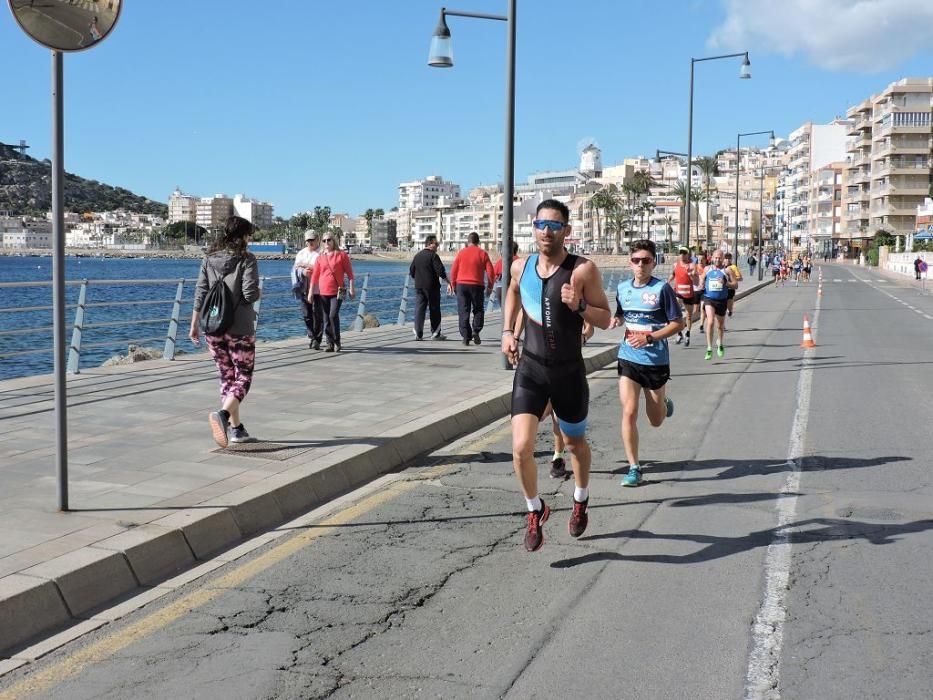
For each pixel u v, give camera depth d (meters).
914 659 3.98
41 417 8.88
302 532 5.93
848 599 4.71
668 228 176.12
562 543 5.71
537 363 5.28
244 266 7.45
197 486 6.30
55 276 5.51
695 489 7.09
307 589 4.88
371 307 38.91
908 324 25.69
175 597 4.75
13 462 6.96
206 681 3.79
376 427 8.57
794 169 177.75
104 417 8.93
